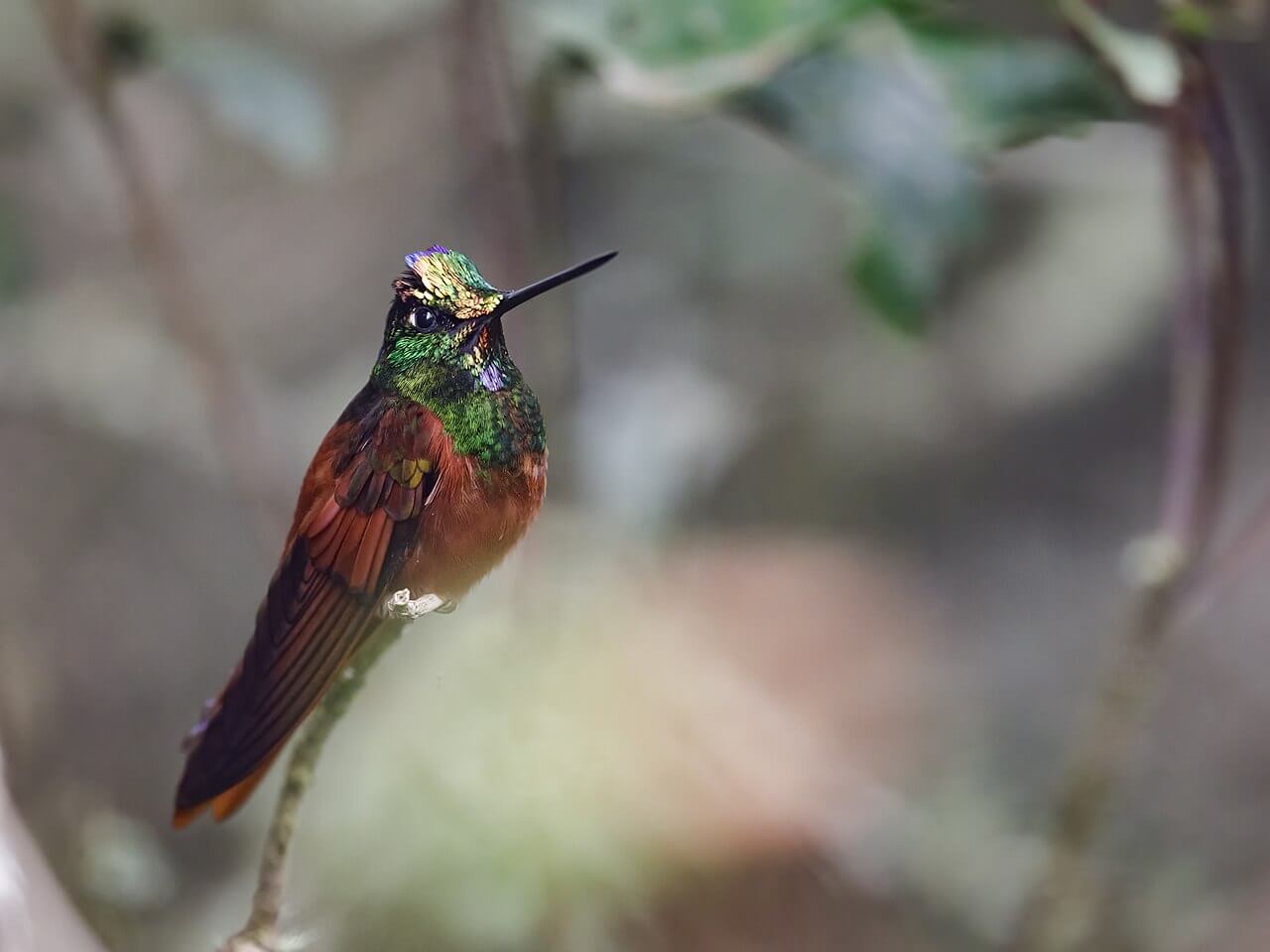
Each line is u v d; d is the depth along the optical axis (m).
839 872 3.97
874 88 3.89
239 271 5.36
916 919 4.00
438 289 3.80
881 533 5.50
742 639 4.06
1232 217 3.86
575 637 3.91
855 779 4.02
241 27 4.59
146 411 4.19
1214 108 3.85
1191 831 4.73
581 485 4.00
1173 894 4.02
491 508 3.79
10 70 4.41
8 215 4.09
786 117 3.89
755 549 4.47
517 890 3.88
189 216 5.30
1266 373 5.86
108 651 4.97
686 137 4.59
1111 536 5.90
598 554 3.97
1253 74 5.27
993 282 5.14
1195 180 3.86
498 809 3.88
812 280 4.91
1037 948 3.92
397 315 3.80
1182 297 3.88
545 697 3.90
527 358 3.99
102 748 4.79
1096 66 3.85
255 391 4.25
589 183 4.56
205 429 4.18
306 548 3.78
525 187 3.98
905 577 5.15
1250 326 5.84
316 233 5.41
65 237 4.58
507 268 3.98
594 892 3.88
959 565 5.73
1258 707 5.21
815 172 4.72
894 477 5.54
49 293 4.46
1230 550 3.88
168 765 4.82
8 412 4.33
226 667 5.09
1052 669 5.45
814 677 4.13
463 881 3.88
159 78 5.03
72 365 4.20
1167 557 3.88
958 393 5.43
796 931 3.94
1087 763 3.91
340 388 4.42
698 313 4.66
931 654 4.90
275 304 5.39
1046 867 3.92
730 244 4.73
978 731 4.76
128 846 3.94
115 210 4.57
